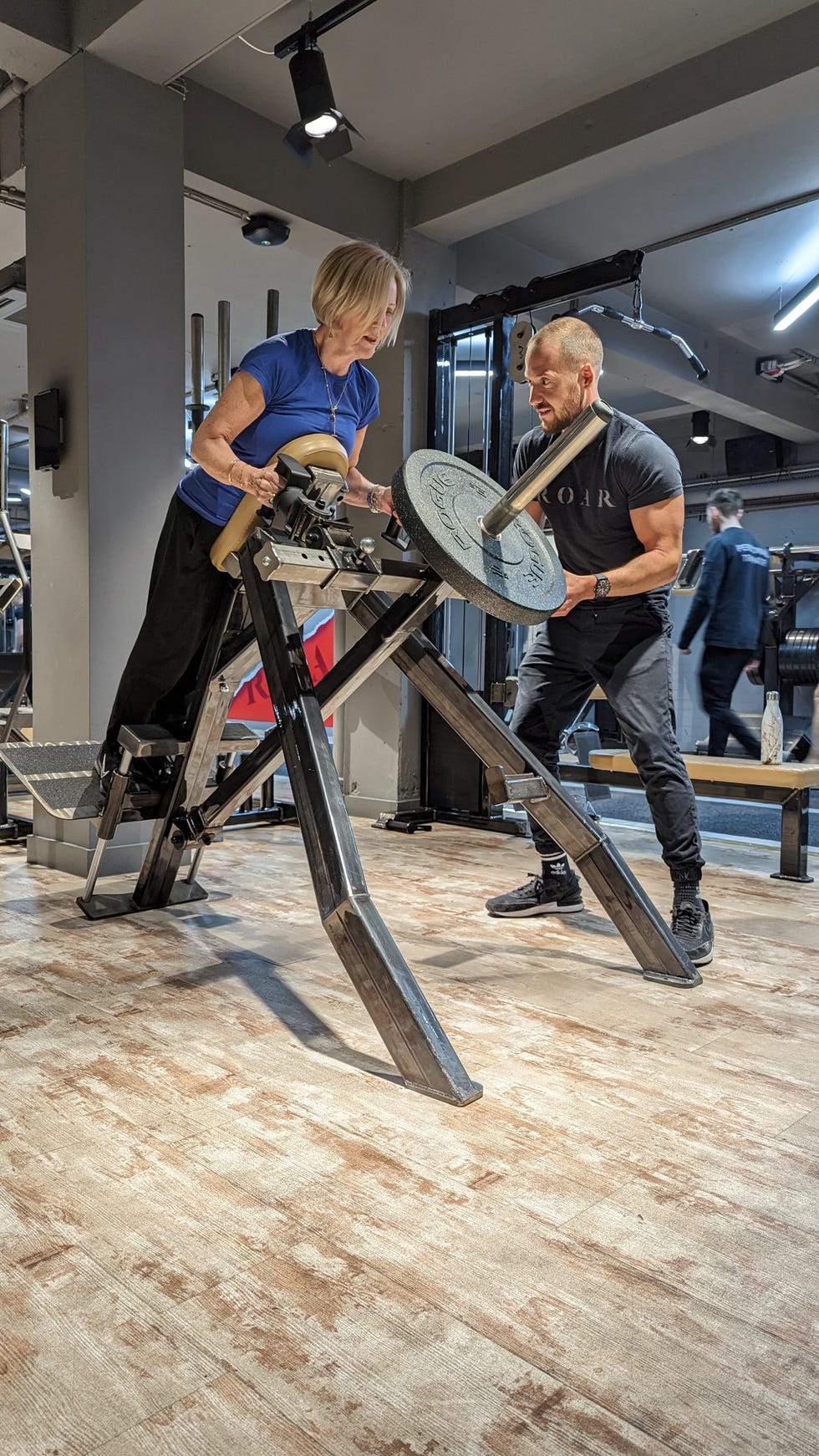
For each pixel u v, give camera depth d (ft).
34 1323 3.06
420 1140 4.34
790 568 23.62
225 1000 6.26
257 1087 4.91
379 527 14.64
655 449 7.34
